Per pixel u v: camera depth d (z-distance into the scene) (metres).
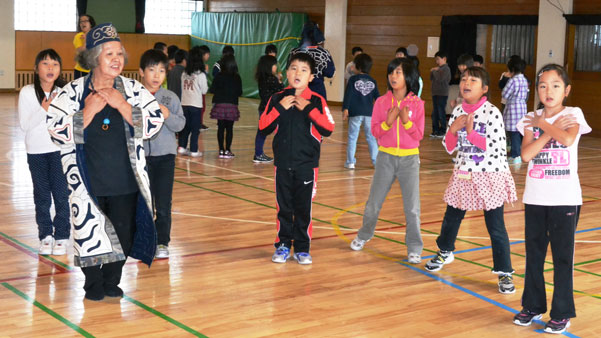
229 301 4.29
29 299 4.23
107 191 4.00
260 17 20.08
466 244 5.78
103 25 3.90
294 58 4.91
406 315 4.12
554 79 3.78
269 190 7.92
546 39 14.23
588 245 5.84
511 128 10.37
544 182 3.84
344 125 14.84
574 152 3.82
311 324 3.94
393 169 5.16
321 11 18.95
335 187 8.22
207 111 17.12
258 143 9.80
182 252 5.35
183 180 8.41
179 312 4.08
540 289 3.96
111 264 4.23
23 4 20.41
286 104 4.82
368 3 17.84
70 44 20.75
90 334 3.71
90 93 3.95
